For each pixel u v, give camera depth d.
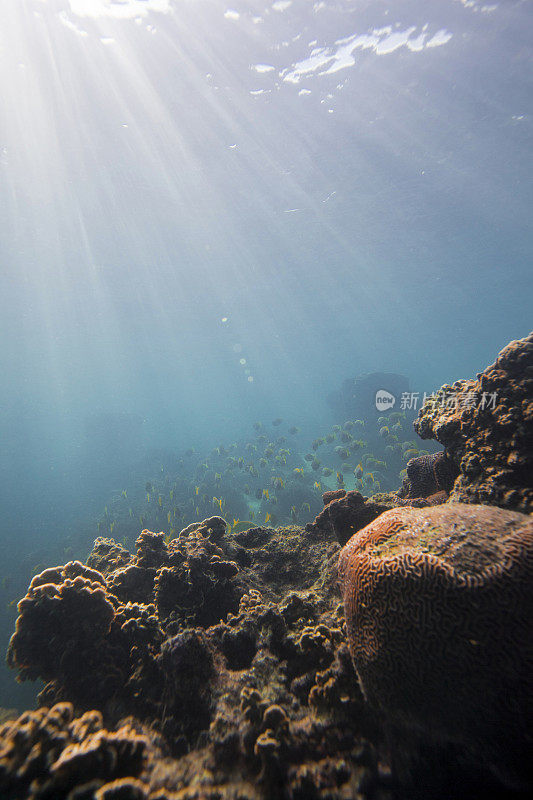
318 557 4.26
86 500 25.78
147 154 14.01
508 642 1.72
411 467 4.80
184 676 2.34
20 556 18.86
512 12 9.62
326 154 14.78
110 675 2.56
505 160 15.98
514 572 1.86
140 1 8.95
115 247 20.06
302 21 9.60
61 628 2.65
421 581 2.00
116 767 1.78
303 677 2.38
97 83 11.05
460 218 20.97
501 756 1.63
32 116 11.87
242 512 16.80
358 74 11.38
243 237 20.62
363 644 2.14
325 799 1.74
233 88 11.55
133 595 3.61
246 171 15.41
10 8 8.90
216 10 9.23
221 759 1.97
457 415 3.79
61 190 15.36
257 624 2.89
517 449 3.10
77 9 9.07
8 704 8.48
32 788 1.55
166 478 19.92
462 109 12.99
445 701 1.78
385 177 16.55
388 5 9.30
